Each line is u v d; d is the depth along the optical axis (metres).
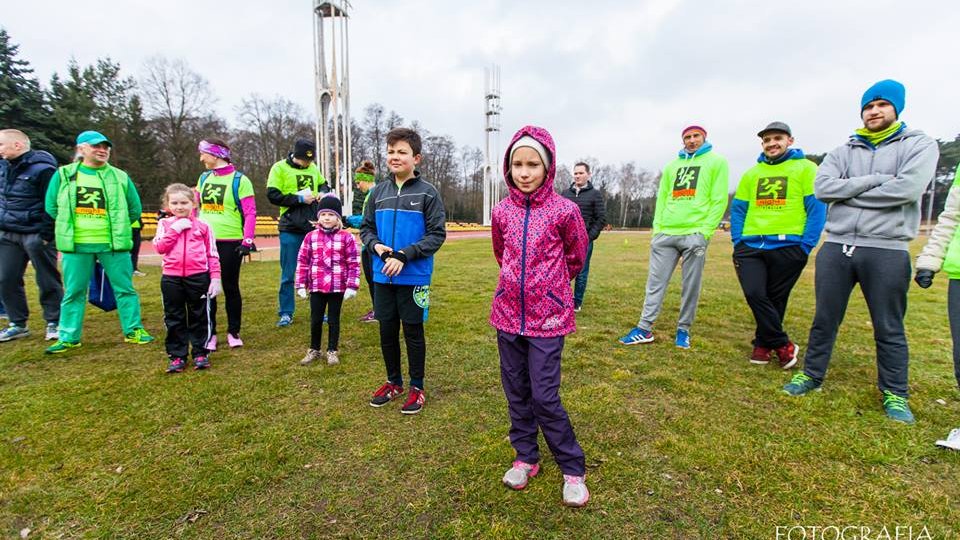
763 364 3.64
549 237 2.03
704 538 1.74
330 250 3.57
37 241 4.17
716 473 2.13
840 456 2.26
